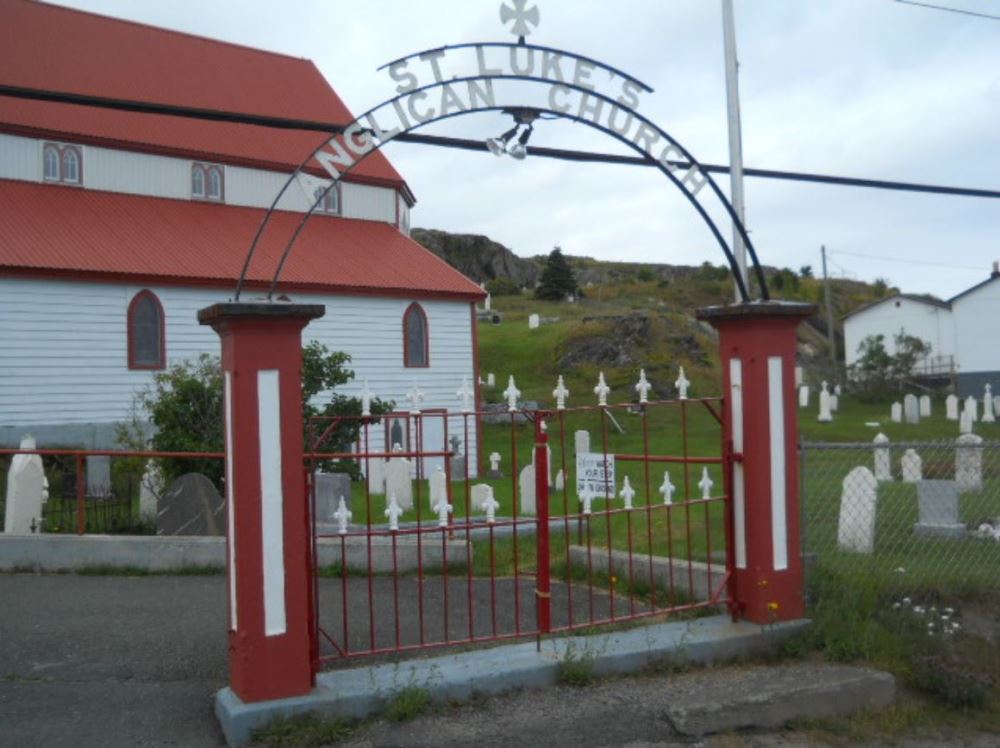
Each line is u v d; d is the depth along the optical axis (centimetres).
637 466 1853
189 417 1318
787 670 641
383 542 977
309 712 538
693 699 581
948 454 2070
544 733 545
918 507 1144
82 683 623
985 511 1285
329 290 2798
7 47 2909
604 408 712
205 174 3006
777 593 686
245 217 3023
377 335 2942
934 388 5366
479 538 1059
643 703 579
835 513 1215
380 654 660
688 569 782
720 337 708
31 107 2725
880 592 787
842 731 591
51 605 821
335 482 1220
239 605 534
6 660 669
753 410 684
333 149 588
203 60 3394
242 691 534
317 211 3250
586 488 732
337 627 752
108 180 2795
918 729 606
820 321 6750
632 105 659
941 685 647
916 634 713
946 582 835
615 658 625
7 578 931
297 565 546
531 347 4288
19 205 2523
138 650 693
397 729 540
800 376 4888
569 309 5900
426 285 3056
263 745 518
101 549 964
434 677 582
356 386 2881
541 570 649
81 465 1005
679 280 8006
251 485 534
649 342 3981
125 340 2416
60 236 2445
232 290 2603
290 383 545
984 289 5350
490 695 587
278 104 3438
